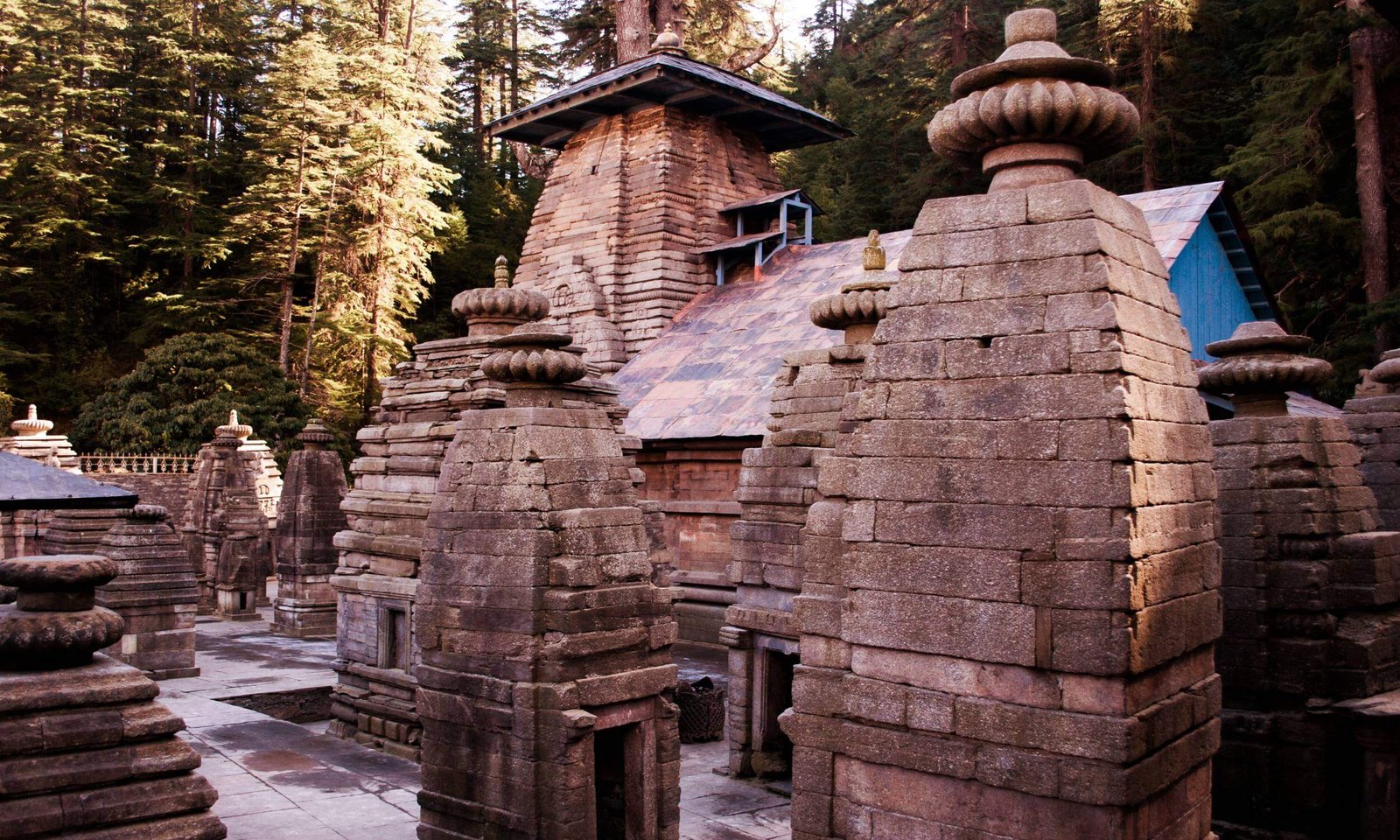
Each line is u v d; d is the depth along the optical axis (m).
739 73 36.88
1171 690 5.48
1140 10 28.20
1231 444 9.06
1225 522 8.98
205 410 37.19
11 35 44.25
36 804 5.41
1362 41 22.42
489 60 53.97
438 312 50.31
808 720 6.13
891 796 5.71
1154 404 5.40
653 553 12.12
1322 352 24.27
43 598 5.97
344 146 42.88
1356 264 25.23
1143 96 28.67
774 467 11.05
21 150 42.75
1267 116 26.66
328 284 43.09
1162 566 5.29
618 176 27.02
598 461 8.42
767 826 9.71
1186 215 18.92
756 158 28.59
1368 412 10.75
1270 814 8.55
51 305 43.91
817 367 11.16
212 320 43.22
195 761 5.90
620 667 8.17
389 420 13.14
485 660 8.09
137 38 47.94
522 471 8.12
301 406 39.22
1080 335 5.25
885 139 35.91
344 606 13.24
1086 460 5.14
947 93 34.28
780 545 10.88
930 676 5.57
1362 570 8.62
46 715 5.61
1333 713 8.23
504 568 8.06
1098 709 5.04
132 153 47.88
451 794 8.24
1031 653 5.20
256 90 46.12
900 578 5.68
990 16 36.31
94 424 38.22
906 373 5.79
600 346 25.50
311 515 21.09
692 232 26.59
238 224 42.75
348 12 45.56
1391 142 23.17
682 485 21.50
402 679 11.91
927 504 5.62
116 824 5.59
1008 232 5.59
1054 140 5.70
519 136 29.97
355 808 9.81
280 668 17.03
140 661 15.64
